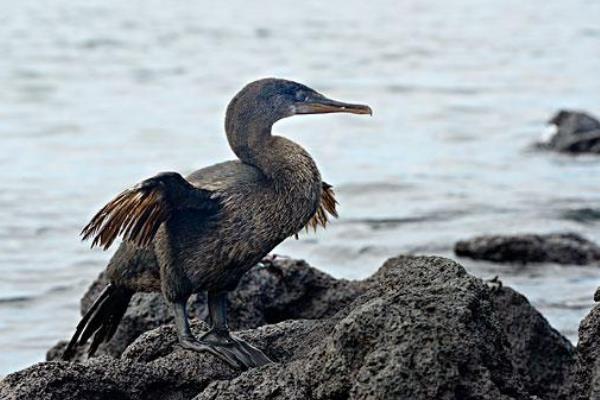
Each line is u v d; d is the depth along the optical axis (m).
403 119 31.64
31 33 49.66
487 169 24.58
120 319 10.38
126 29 51.81
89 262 17.55
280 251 17.67
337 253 17.62
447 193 22.08
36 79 38.50
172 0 62.50
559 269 16.16
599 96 35.88
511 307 10.93
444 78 39.72
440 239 18.31
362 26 54.56
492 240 16.72
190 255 9.51
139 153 26.91
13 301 15.58
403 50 47.00
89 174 24.39
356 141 28.31
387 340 7.72
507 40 49.97
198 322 10.16
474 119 31.61
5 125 30.47
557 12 60.38
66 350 10.29
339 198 21.72
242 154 9.89
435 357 7.60
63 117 31.77
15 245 18.56
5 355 13.45
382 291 9.04
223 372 9.20
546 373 10.75
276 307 12.02
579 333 8.62
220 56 44.81
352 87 37.97
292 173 9.65
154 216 9.32
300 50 46.88
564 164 25.05
